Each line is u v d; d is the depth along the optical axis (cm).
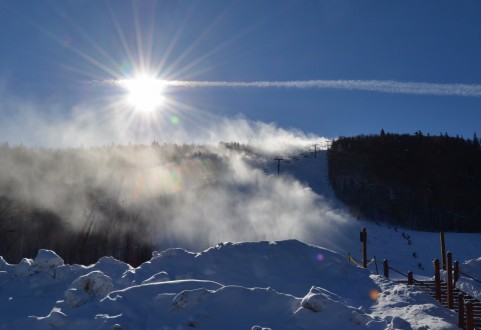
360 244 5988
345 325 843
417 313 923
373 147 13550
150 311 886
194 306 882
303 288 1098
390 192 10038
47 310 929
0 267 1182
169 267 1159
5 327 842
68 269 1127
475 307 1197
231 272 1145
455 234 6425
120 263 1186
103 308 873
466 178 11275
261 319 875
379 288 1086
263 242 1266
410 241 5934
